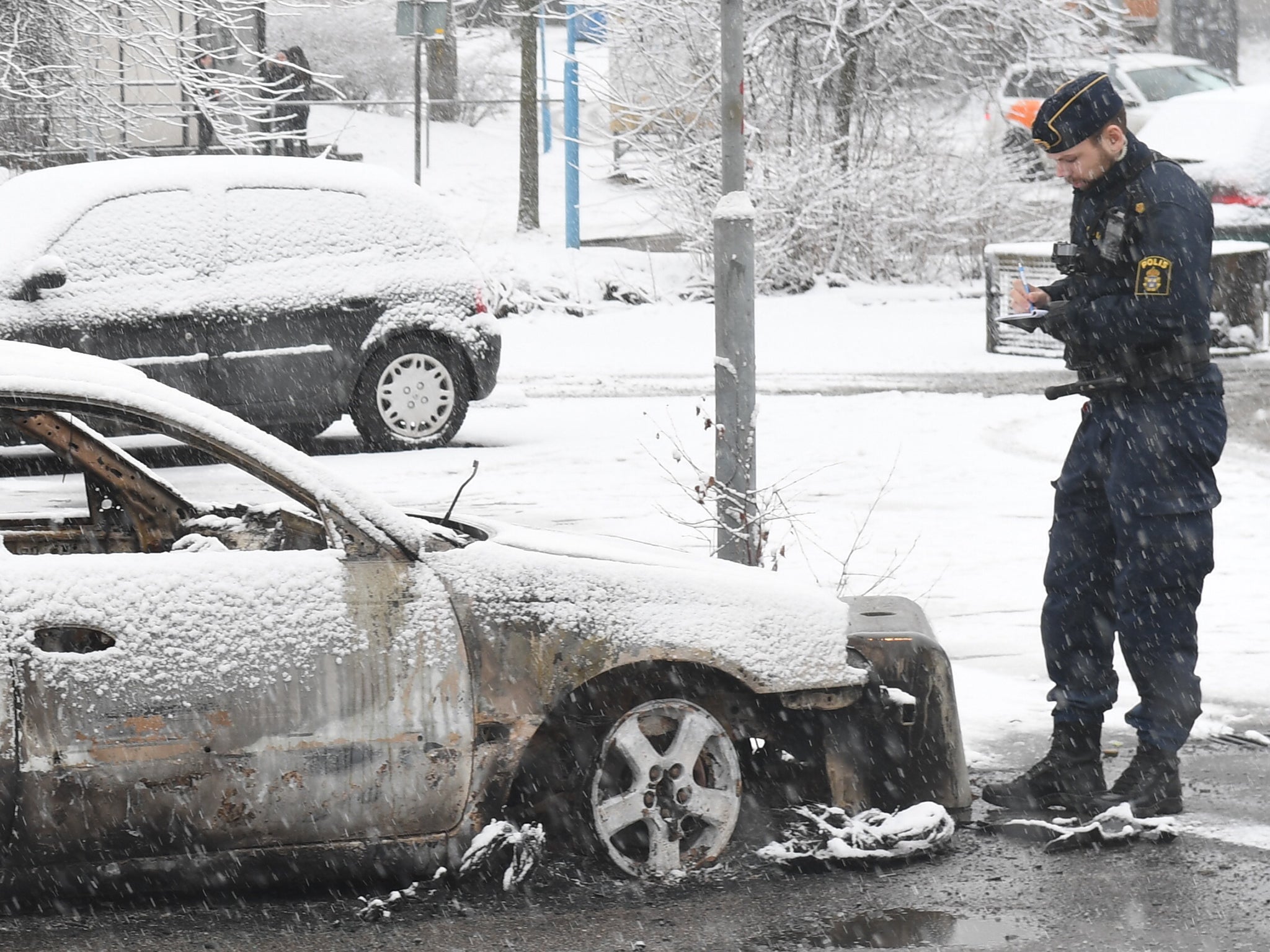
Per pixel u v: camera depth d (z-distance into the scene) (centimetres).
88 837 583
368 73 4484
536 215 3419
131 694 582
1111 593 746
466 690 618
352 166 1738
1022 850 698
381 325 1689
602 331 2708
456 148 4212
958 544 1272
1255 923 619
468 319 1734
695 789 660
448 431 1734
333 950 591
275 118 2817
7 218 1592
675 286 3031
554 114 4722
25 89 2634
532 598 634
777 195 3066
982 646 1007
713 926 615
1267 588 1144
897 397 2042
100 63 2711
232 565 603
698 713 660
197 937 602
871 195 3114
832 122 3122
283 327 1639
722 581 668
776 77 3105
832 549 1254
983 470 1572
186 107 2823
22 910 621
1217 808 748
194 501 772
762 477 1538
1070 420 1869
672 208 3092
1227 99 2709
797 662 663
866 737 702
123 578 591
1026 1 3194
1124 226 712
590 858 677
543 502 1420
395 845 617
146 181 1611
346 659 605
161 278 1590
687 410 1997
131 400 611
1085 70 3366
